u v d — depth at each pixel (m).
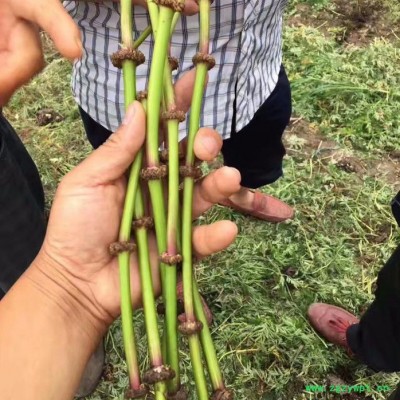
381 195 0.75
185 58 0.48
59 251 0.31
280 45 0.56
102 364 0.60
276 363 0.61
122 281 0.28
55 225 0.30
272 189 0.76
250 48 0.49
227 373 0.60
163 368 0.26
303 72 0.90
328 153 0.80
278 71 0.56
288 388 0.60
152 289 0.28
